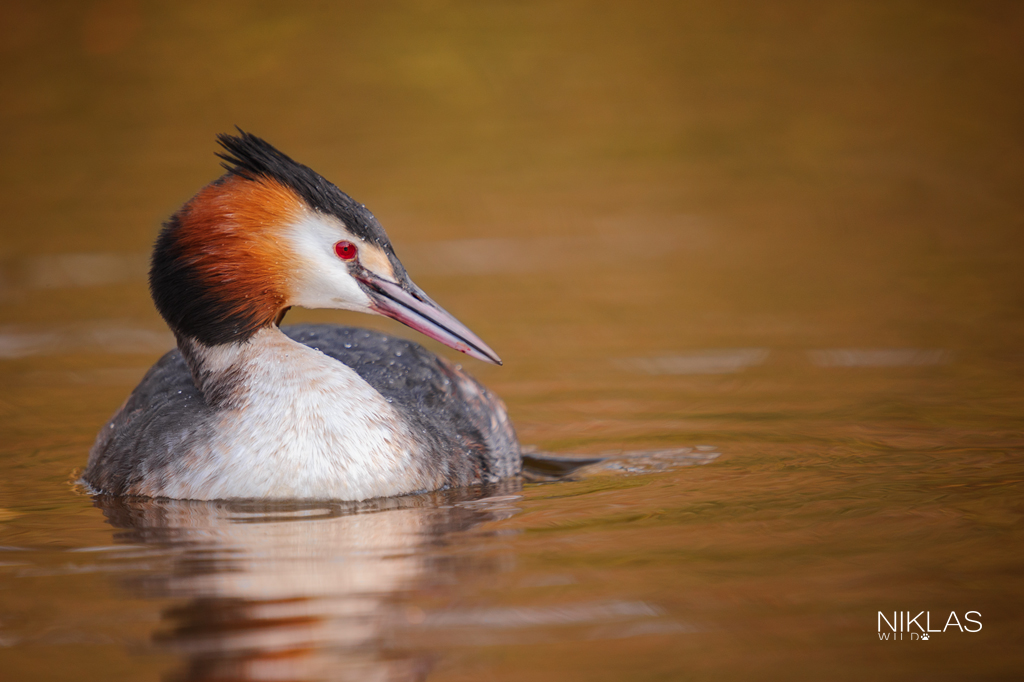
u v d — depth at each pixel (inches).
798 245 821.9
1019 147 1047.6
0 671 253.9
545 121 1164.5
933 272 738.8
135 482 398.3
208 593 295.3
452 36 1350.9
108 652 262.1
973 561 306.2
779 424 473.1
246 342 403.2
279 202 401.4
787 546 321.7
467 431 432.1
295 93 1227.9
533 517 359.6
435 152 1091.9
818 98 1195.9
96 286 758.5
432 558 318.7
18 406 528.7
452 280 763.4
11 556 328.2
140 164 1050.1
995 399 493.0
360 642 264.7
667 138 1119.0
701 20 1391.5
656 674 249.0
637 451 448.8
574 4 1416.1
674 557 314.8
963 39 1310.3
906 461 410.3
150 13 1353.3
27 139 1120.8
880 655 255.6
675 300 703.1
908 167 1011.9
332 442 386.6
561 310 689.6
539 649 260.4
